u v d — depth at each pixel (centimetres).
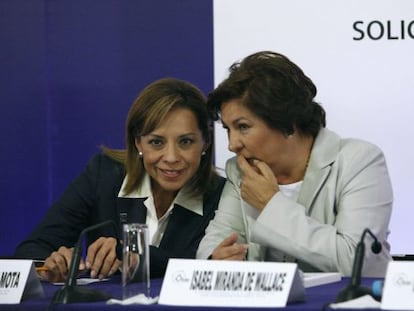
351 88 712
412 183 708
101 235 618
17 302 441
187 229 595
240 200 583
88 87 768
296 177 555
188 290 402
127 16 760
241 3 725
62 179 775
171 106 571
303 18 717
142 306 396
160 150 576
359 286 400
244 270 397
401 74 707
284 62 541
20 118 778
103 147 649
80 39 767
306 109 538
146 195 605
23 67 776
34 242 620
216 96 541
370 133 711
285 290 389
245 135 536
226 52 727
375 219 530
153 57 757
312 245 508
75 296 421
